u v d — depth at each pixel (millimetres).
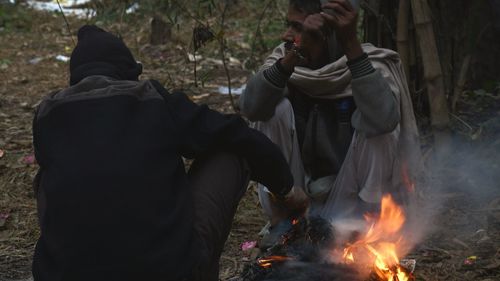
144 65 8266
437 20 5262
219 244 2980
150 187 2666
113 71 2904
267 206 3730
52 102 2799
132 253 2598
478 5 5395
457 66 5383
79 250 2598
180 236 2672
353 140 3625
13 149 5855
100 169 2648
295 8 3609
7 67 8461
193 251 2688
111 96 2760
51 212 2666
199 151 2822
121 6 8219
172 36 9148
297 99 3793
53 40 9750
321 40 3494
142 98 2795
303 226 3523
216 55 8383
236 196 3008
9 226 4605
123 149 2686
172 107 2818
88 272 2584
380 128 3451
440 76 4770
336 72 3629
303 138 3775
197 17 6547
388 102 3432
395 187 3699
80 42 2980
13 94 7441
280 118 3678
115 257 2594
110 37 2986
